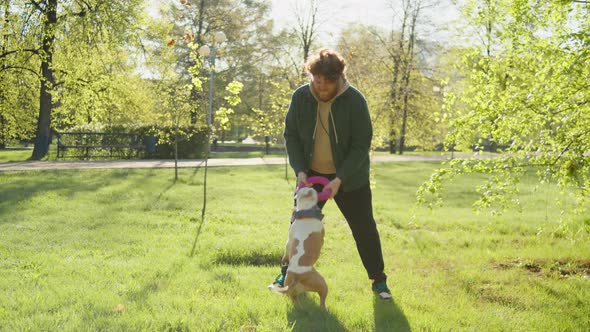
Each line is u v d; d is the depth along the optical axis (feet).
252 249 19.85
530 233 27.76
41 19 68.28
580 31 14.94
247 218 28.53
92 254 18.84
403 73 107.04
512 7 16.75
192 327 10.72
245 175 55.31
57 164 60.59
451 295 14.39
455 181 55.57
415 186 51.34
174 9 117.80
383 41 112.37
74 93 74.28
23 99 88.43
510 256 20.66
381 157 96.07
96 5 69.46
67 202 31.94
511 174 17.53
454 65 30.63
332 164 13.60
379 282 14.05
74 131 80.64
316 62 12.02
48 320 10.93
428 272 17.51
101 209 29.81
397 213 33.35
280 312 12.09
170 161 70.44
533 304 13.79
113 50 72.38
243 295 13.42
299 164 13.34
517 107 15.67
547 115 15.46
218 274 15.79
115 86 76.59
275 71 134.31
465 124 17.02
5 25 68.44
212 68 31.40
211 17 123.85
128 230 23.63
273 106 65.72
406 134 115.24
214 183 46.65
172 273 15.88
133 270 16.07
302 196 12.14
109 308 12.02
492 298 14.28
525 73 17.28
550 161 16.66
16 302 12.42
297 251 11.72
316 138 13.41
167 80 71.51
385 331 10.98
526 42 16.97
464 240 24.89
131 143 75.92
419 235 25.86
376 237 14.01
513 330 11.41
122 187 40.42
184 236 22.59
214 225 25.79
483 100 16.78
